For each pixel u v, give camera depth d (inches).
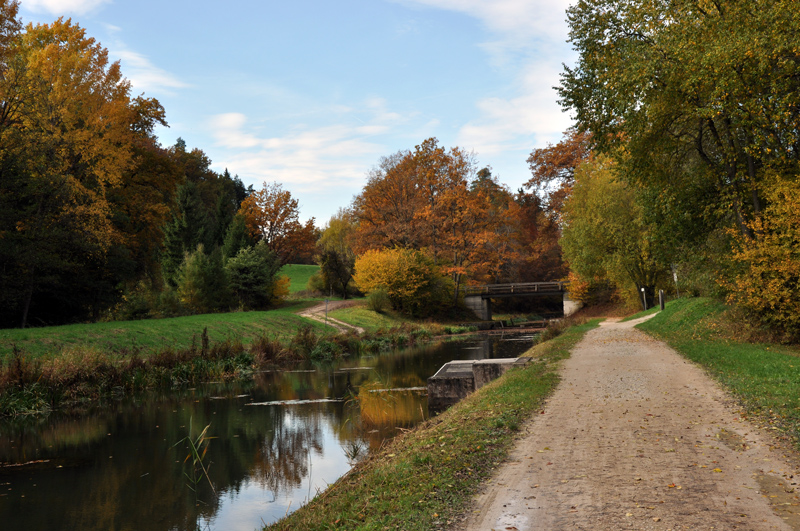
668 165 812.6
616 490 206.4
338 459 410.3
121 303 1448.1
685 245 869.2
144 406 644.7
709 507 184.1
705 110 660.1
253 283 2094.0
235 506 318.3
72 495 342.0
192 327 1189.7
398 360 1098.1
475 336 1774.1
